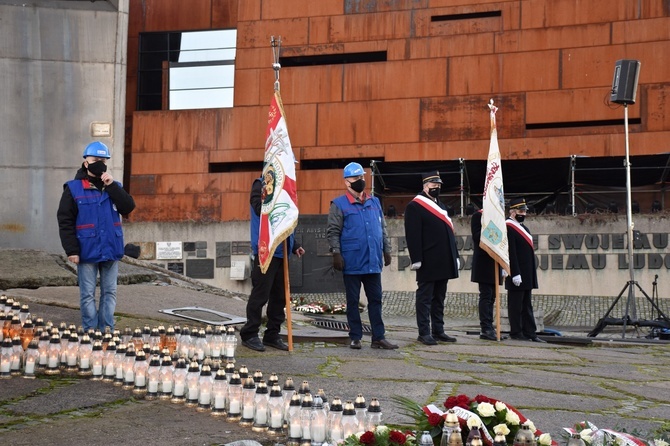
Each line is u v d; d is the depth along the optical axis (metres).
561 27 40.16
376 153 41.75
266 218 10.38
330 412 5.33
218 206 43.09
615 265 32.00
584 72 39.75
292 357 10.03
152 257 39.16
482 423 4.59
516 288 14.78
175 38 45.94
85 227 9.50
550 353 12.11
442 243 12.59
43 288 13.54
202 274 38.84
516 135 40.31
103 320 9.71
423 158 41.22
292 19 43.38
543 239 32.69
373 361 9.91
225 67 45.28
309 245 35.81
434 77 41.44
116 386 7.29
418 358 10.56
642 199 38.59
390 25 42.19
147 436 5.61
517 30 40.62
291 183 10.39
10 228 33.84
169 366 6.82
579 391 8.38
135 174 44.00
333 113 42.38
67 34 35.25
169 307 12.88
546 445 4.59
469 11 41.22
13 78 34.47
